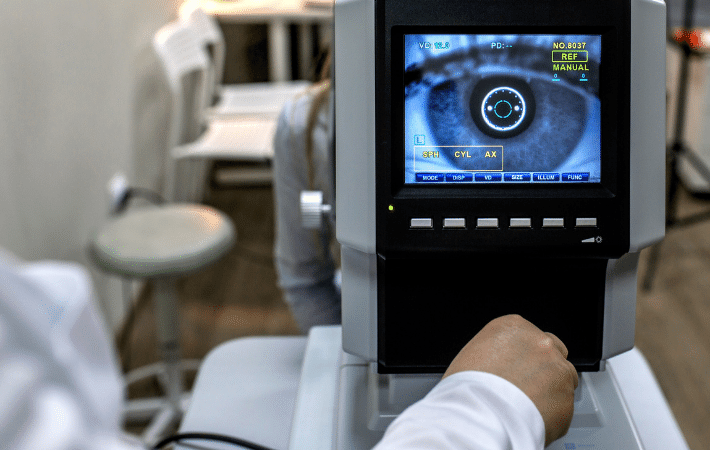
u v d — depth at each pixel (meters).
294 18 2.91
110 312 2.07
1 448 0.19
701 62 2.84
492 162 0.47
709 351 1.98
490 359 0.39
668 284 2.34
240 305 2.29
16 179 1.49
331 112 0.53
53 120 1.70
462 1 0.45
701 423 1.69
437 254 0.46
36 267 0.26
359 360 0.57
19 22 1.51
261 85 3.24
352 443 0.49
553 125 0.46
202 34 2.58
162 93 2.71
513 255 0.47
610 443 0.48
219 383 0.73
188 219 1.63
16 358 0.21
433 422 0.34
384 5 0.44
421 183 0.46
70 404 0.21
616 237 0.46
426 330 0.50
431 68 0.46
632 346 0.51
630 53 0.45
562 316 0.50
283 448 0.63
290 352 0.78
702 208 2.90
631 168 0.46
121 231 1.57
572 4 0.45
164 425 1.65
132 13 2.39
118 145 2.22
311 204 0.58
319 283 0.95
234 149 2.25
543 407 0.38
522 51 0.46
